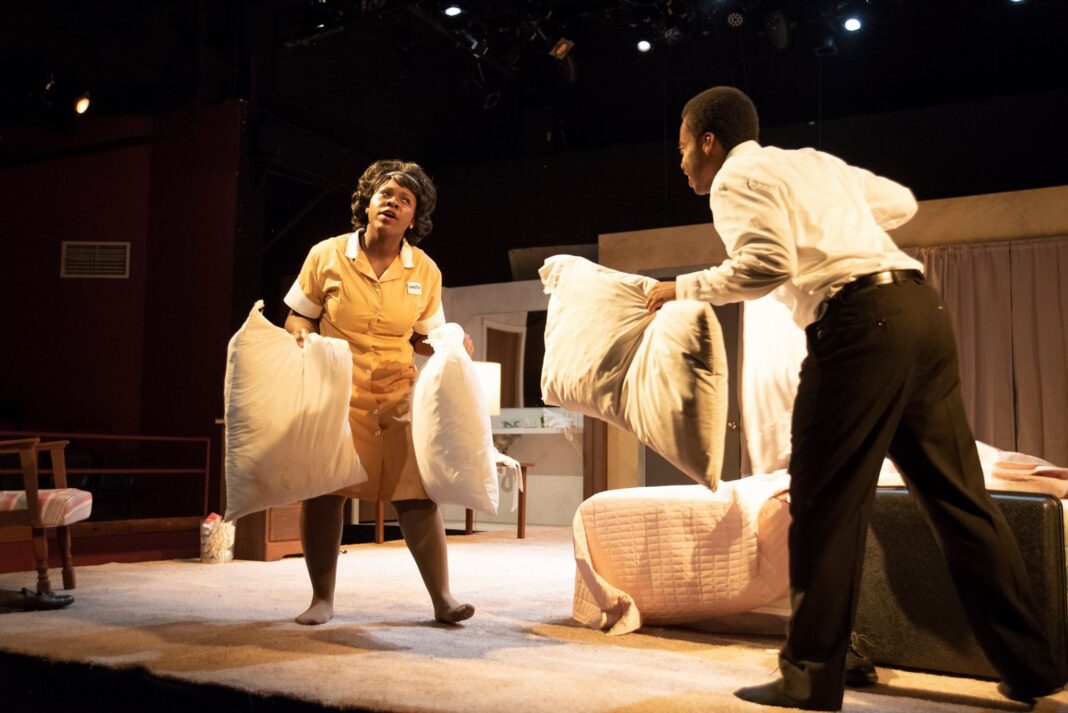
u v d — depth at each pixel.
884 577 2.28
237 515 2.55
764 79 8.80
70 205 7.81
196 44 7.62
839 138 8.31
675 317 2.20
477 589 3.69
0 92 7.59
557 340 2.45
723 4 7.24
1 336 7.79
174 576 4.15
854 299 1.85
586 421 7.48
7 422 7.29
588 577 2.78
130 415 7.51
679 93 9.19
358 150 9.27
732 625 2.71
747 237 1.88
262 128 7.65
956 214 6.77
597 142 9.70
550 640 2.55
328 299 2.78
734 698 1.86
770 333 3.91
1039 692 1.84
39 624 2.75
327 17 7.89
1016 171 7.68
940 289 6.68
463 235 9.98
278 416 2.55
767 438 3.84
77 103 7.34
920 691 2.02
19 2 6.35
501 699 1.83
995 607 1.86
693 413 2.14
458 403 2.67
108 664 2.18
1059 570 2.04
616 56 9.35
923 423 1.91
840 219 1.92
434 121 10.22
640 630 2.76
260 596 3.42
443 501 2.74
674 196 8.96
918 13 8.02
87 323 7.66
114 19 7.02
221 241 7.38
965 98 8.15
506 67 8.61
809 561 1.81
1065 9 7.64
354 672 2.07
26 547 4.69
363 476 2.71
